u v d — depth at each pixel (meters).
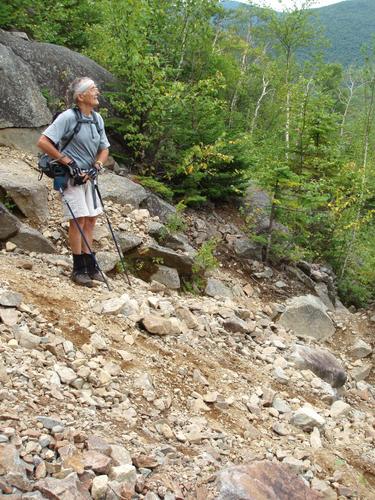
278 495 3.76
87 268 6.34
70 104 6.42
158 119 9.56
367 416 6.32
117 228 7.80
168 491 3.52
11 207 7.14
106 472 3.43
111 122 9.74
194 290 7.88
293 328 8.29
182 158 9.62
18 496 2.97
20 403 3.82
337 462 4.87
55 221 7.42
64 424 3.78
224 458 4.24
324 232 10.77
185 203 9.91
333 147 10.88
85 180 5.78
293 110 10.84
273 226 10.38
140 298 6.38
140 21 9.75
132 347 5.29
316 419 5.30
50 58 9.91
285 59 26.25
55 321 5.11
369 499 4.54
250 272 9.23
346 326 9.08
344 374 7.10
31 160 8.44
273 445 4.76
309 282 9.66
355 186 10.52
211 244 8.49
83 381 4.44
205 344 6.13
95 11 14.38
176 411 4.66
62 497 3.03
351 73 21.48
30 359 4.38
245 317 7.53
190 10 10.98
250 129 22.00
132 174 9.66
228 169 10.38
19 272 5.84
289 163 10.61
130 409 4.32
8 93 8.62
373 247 11.70
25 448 3.38
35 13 12.73
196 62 11.60
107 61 10.77
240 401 5.29
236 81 20.66
